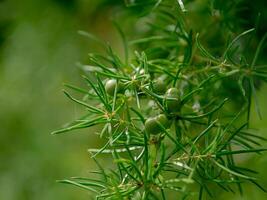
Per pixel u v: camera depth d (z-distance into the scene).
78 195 0.75
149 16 0.53
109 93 0.37
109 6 0.65
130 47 0.57
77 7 0.69
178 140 0.37
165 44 0.46
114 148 0.35
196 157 0.36
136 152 0.39
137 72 0.37
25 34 0.71
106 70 0.38
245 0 0.51
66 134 0.78
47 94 0.75
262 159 0.58
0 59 0.73
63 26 0.70
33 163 0.78
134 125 0.36
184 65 0.41
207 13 0.48
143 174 0.35
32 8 0.70
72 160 0.77
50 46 0.71
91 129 0.77
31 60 0.72
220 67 0.40
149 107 0.40
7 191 0.78
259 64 0.51
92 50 0.70
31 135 0.78
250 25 0.51
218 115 0.41
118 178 0.36
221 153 0.36
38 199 0.77
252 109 0.61
